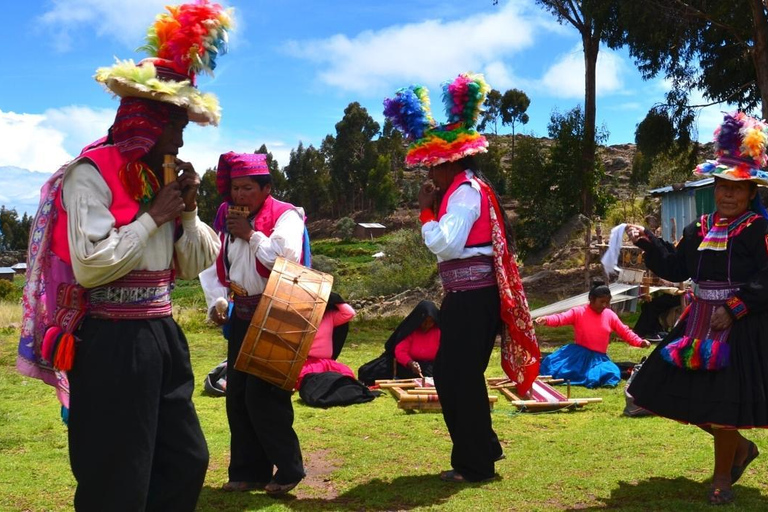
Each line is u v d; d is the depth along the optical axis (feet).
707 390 14.39
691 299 15.43
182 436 11.41
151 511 11.36
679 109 80.69
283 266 14.98
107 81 10.69
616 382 26.91
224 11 11.49
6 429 20.97
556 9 91.30
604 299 27.22
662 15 71.15
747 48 71.72
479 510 14.40
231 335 16.08
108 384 10.69
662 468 16.87
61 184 10.96
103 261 10.31
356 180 348.18
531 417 22.13
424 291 82.89
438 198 16.93
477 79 16.22
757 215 14.75
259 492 15.87
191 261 12.15
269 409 15.21
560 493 15.35
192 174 11.53
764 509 14.24
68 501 15.10
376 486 16.06
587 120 92.32
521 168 92.73
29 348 11.37
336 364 25.96
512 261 16.52
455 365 16.12
